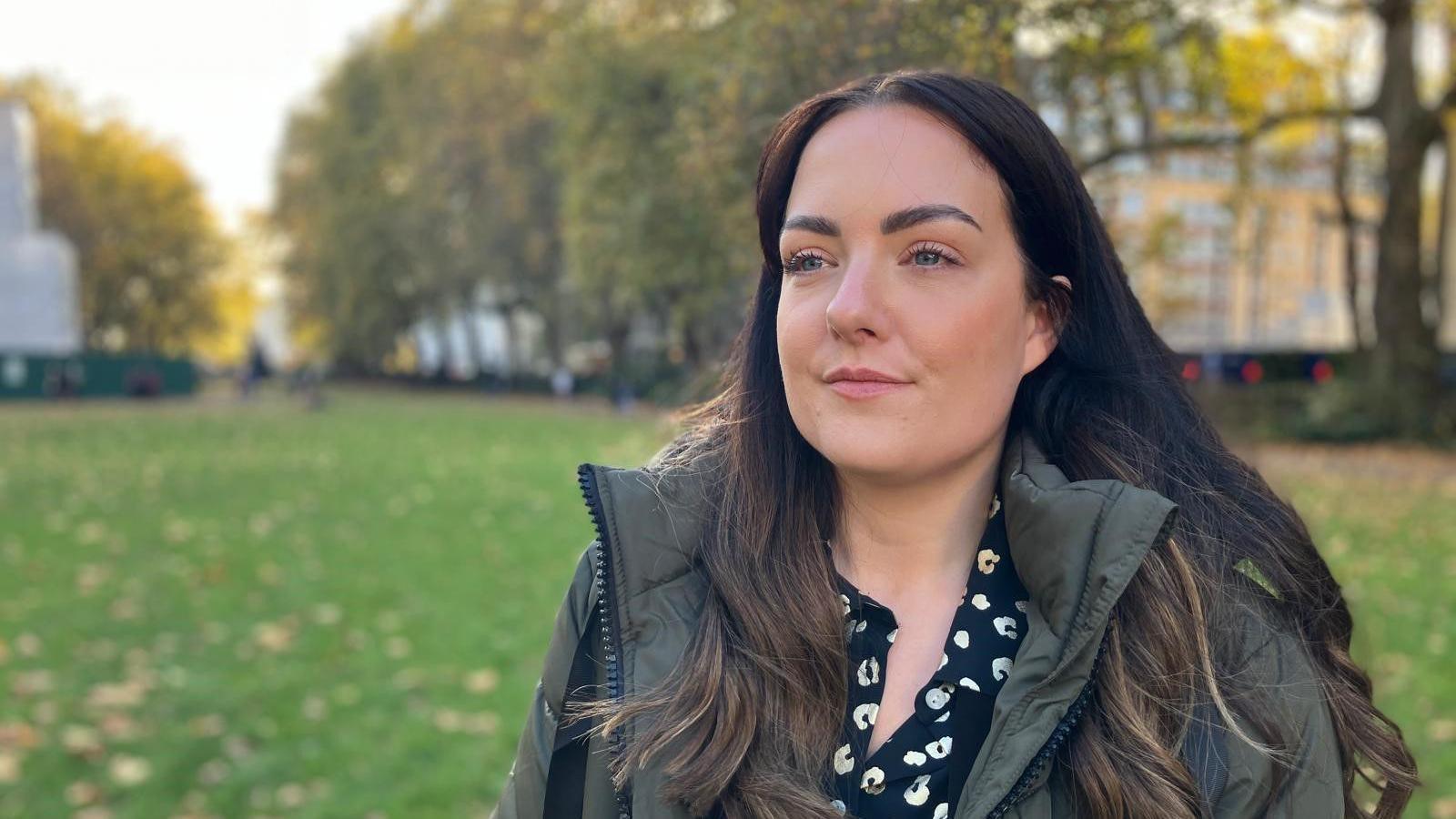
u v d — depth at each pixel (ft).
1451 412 53.93
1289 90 52.06
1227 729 3.64
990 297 3.65
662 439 5.49
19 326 119.96
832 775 3.70
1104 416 4.17
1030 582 3.67
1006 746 3.49
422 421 83.66
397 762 13.87
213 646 19.06
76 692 16.52
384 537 29.89
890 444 3.58
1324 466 46.01
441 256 123.13
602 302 111.65
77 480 42.98
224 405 113.29
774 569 3.87
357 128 143.84
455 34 113.80
